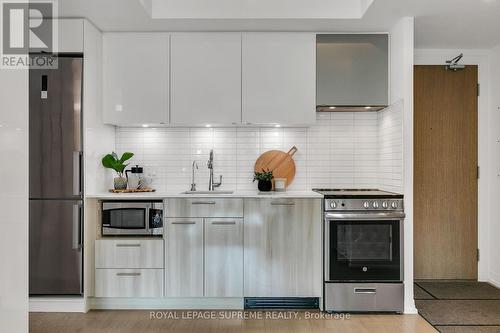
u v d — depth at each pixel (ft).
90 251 11.46
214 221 11.50
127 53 12.36
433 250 14.29
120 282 11.47
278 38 12.37
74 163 11.08
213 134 13.57
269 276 11.47
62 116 11.12
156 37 12.37
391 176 12.20
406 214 11.28
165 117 12.33
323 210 11.42
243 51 12.34
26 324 5.71
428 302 12.21
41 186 11.12
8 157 5.24
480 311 11.41
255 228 11.49
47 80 11.14
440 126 14.30
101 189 12.35
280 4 11.40
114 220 11.66
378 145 13.43
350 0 11.39
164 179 13.56
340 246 11.27
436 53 14.26
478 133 14.34
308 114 12.33
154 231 11.58
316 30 12.29
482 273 14.30
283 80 12.34
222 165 13.55
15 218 5.43
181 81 12.34
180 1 11.39
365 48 12.38
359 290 11.24
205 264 11.48
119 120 12.34
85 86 11.20
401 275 11.26
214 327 10.23
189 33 12.39
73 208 11.07
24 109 5.64
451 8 10.64
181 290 11.46
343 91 12.33
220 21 11.57
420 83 14.30
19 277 5.52
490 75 14.25
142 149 13.55
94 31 11.84
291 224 11.50
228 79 12.33
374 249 11.28
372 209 11.22
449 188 14.32
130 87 12.35
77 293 11.15
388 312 11.36
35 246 11.13
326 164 13.58
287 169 13.46
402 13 10.97
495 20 11.50
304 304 11.73
